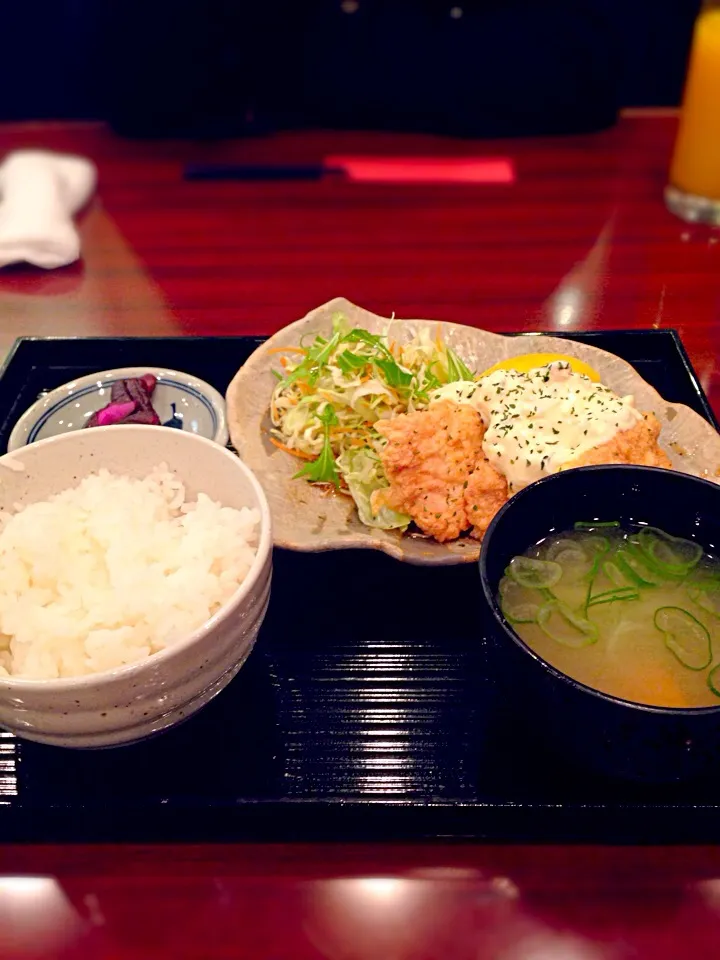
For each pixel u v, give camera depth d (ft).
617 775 0.91
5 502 1.15
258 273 2.00
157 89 2.59
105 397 1.61
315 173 2.37
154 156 2.50
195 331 1.80
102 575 1.07
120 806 0.94
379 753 1.00
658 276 1.95
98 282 1.99
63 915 0.87
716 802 0.94
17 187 2.17
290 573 1.25
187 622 0.97
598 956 0.83
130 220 2.21
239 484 1.12
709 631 0.97
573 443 1.21
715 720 0.79
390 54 2.67
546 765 0.98
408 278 1.96
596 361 1.52
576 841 0.93
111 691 0.85
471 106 2.55
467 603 1.20
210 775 0.98
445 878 0.90
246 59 2.79
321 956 0.83
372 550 1.25
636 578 1.03
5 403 1.63
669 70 2.93
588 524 1.10
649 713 0.79
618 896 0.88
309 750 1.01
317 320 1.62
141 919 0.87
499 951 0.84
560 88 2.50
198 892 0.89
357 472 1.35
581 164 2.39
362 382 1.46
